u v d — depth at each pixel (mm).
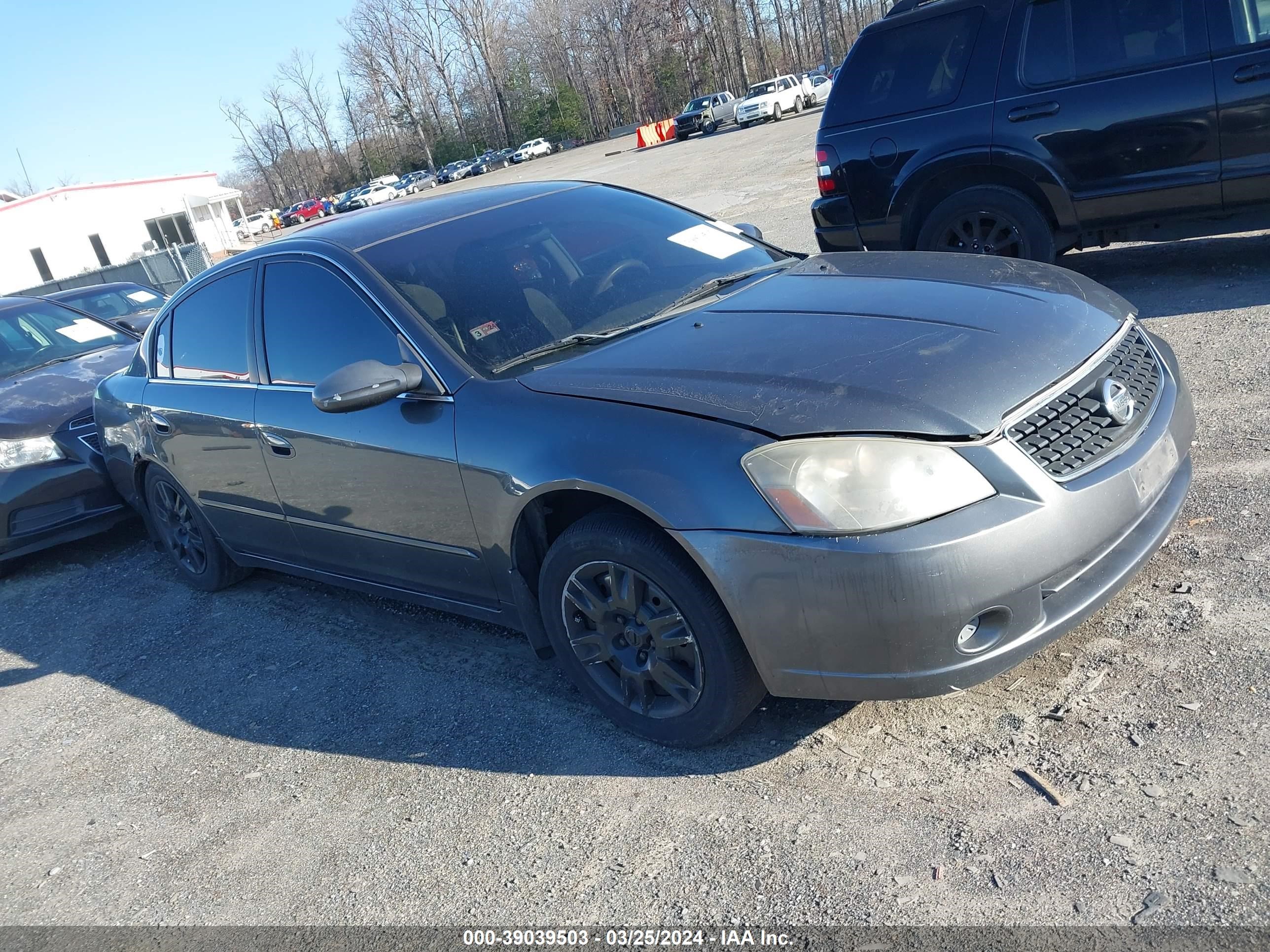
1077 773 2365
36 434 5742
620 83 77750
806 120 32094
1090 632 2896
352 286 3482
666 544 2586
